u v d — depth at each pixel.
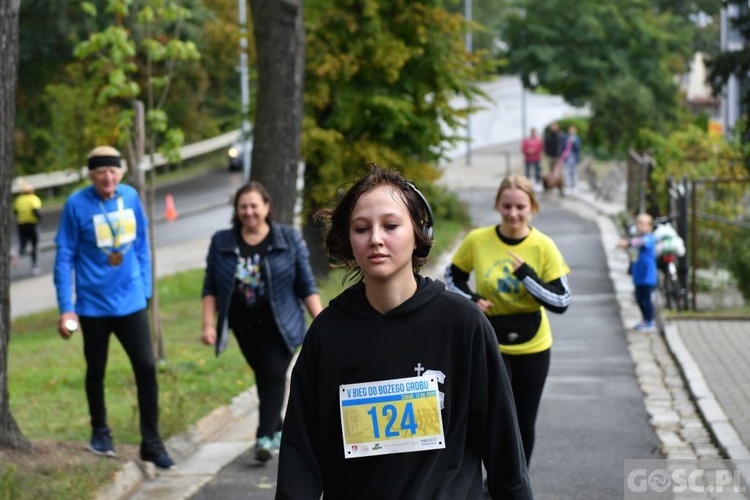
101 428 9.35
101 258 9.10
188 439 10.26
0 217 8.81
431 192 35.94
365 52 25.42
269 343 9.60
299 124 19.94
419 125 26.31
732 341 15.22
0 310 8.84
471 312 4.38
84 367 15.34
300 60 19.78
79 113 30.78
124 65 14.30
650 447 10.07
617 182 43.97
